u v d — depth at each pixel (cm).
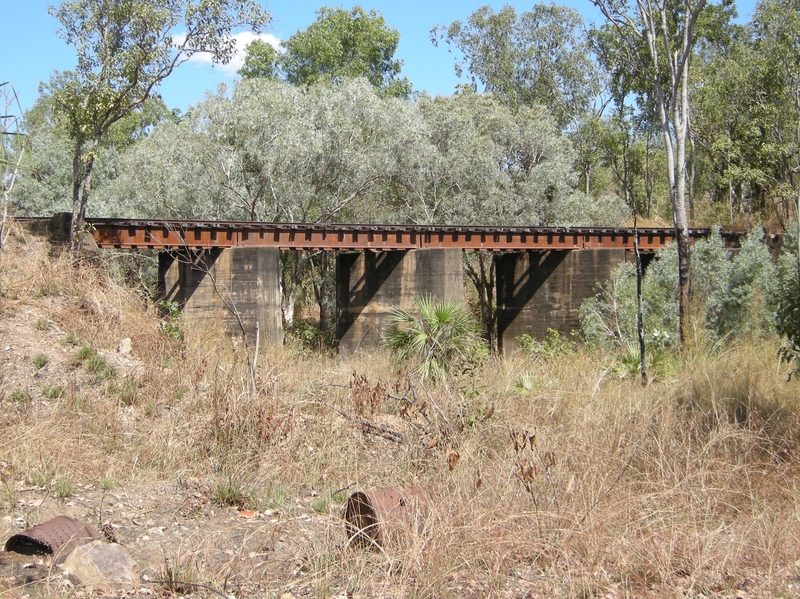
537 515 658
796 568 628
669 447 855
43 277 1555
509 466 761
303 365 1540
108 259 2211
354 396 1147
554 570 600
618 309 2125
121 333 1475
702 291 2136
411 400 1098
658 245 2738
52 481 822
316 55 4859
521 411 1090
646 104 3909
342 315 2659
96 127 1894
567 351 2077
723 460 827
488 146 3328
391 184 3381
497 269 2936
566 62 4778
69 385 1201
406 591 572
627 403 1043
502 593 573
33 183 3012
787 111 3272
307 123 2978
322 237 2405
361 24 5172
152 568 621
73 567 574
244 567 630
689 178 4581
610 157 4559
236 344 1625
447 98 3616
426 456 903
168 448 969
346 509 693
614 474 788
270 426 980
